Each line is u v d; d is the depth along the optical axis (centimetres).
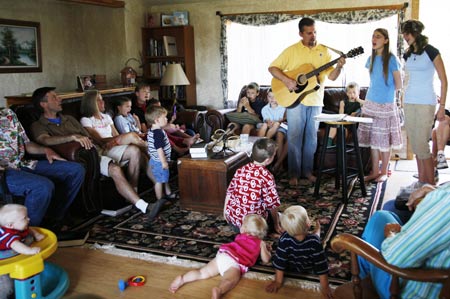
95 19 628
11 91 583
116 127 453
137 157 387
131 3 611
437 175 429
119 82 623
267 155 287
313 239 231
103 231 326
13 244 220
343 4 540
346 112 486
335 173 415
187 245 297
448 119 446
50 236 241
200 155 354
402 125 524
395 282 147
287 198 391
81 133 391
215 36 613
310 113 426
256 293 236
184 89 630
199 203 357
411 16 516
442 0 526
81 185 342
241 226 277
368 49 540
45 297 227
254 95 530
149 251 290
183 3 622
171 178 461
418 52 362
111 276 259
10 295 223
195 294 238
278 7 570
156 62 643
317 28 555
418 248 136
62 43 645
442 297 140
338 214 348
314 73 405
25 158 355
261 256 262
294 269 256
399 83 405
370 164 458
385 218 191
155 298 235
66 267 271
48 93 365
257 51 592
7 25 568
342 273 252
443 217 131
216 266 250
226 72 609
